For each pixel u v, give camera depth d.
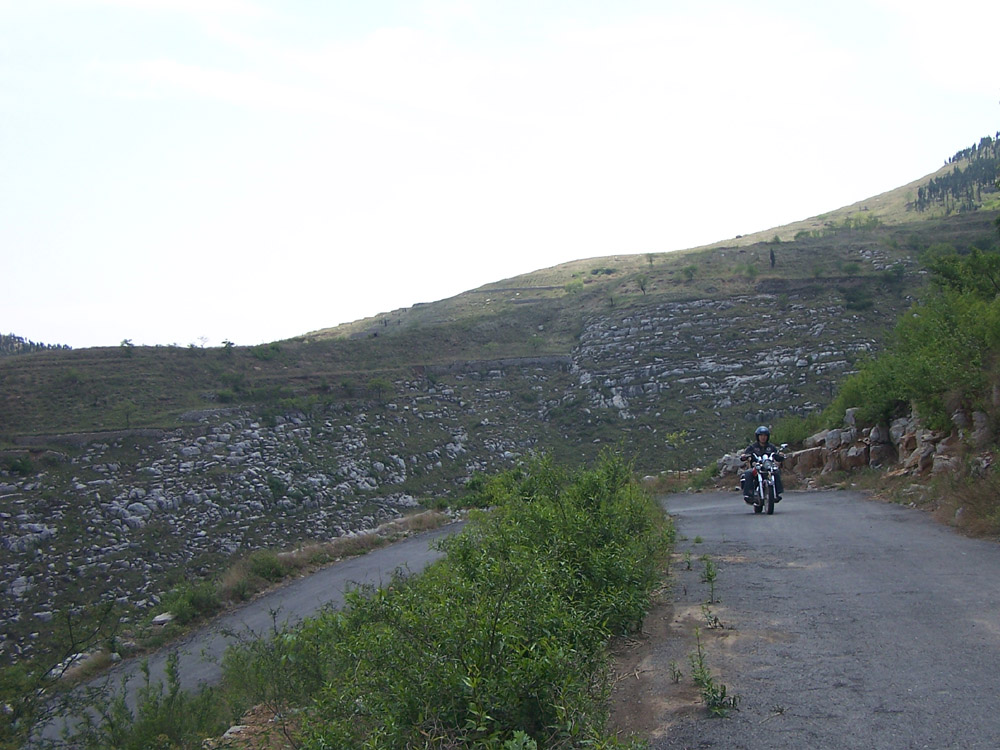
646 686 5.29
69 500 34.84
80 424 44.75
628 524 9.20
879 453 21.30
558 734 4.08
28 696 7.35
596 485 9.73
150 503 35.97
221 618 16.45
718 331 69.88
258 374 61.62
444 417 59.22
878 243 88.12
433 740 4.04
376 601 5.50
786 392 55.91
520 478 10.55
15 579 27.94
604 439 55.50
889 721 4.18
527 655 4.64
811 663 5.32
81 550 30.83
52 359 55.81
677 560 10.39
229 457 43.22
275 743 6.10
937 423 17.52
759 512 16.38
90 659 13.48
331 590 16.78
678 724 4.51
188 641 14.82
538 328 85.88
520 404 64.38
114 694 11.07
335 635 6.03
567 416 60.94
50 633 23.72
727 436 51.97
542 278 140.50
